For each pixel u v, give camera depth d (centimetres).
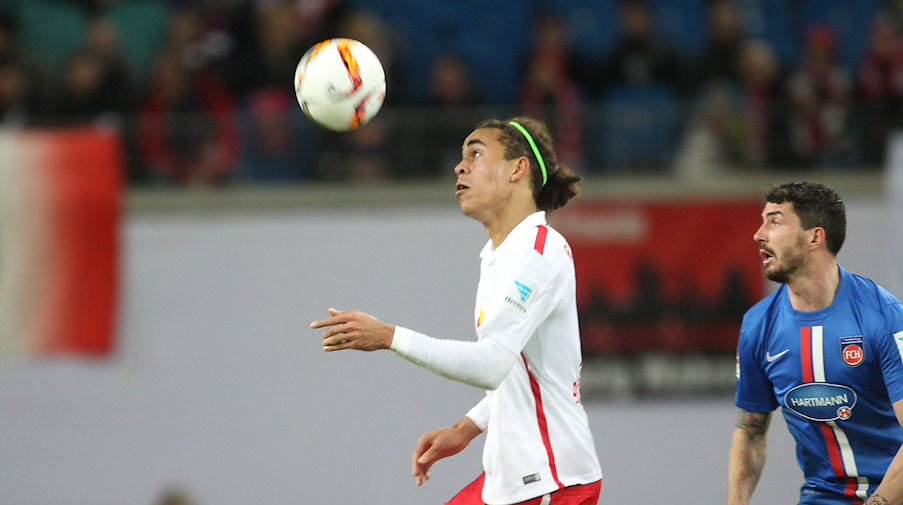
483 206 1596
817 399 1677
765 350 1720
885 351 1623
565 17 4197
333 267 3603
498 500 1577
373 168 3703
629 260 3509
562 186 1622
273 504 3544
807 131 3662
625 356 3503
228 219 3634
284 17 3859
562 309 1561
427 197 3634
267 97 3803
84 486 3588
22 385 3591
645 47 3856
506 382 1571
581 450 1580
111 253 3597
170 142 3684
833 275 1669
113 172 3591
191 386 3591
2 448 3600
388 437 3528
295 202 3641
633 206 3519
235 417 3575
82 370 3594
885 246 3566
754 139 3659
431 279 3581
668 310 3497
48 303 3581
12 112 3747
